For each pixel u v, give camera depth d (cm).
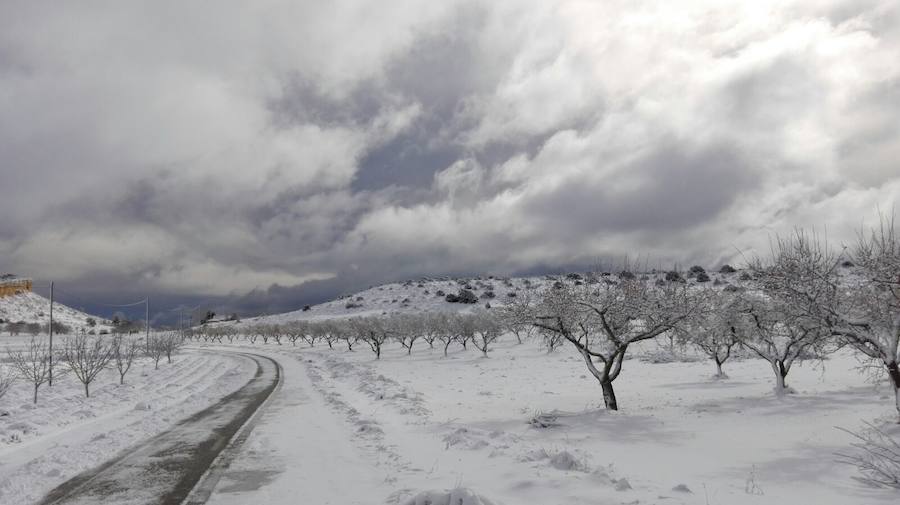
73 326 13900
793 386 1991
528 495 741
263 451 1158
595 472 838
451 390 2583
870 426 1117
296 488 845
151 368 4456
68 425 1659
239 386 2958
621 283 1630
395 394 2167
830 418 1269
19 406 2083
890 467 830
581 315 1639
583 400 1998
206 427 1530
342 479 889
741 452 1012
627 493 731
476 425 1430
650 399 1906
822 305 1130
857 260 1125
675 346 3969
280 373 3941
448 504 654
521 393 2384
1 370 3266
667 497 710
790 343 1684
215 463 1054
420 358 5400
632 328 1625
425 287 15162
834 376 2267
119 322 14675
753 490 750
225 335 13462
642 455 1020
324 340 10525
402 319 6819
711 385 2231
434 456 1038
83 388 2858
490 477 855
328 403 2064
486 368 3959
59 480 947
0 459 1166
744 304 1703
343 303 15662
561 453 929
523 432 1316
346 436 1318
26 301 15262
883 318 1168
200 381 3359
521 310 1725
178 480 930
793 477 825
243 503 777
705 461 955
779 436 1131
